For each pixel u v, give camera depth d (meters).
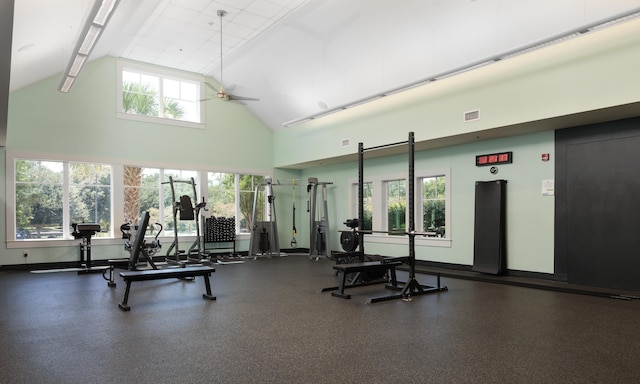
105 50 9.24
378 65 7.77
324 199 10.94
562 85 5.88
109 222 9.61
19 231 8.64
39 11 5.28
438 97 7.57
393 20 6.71
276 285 6.67
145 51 9.41
